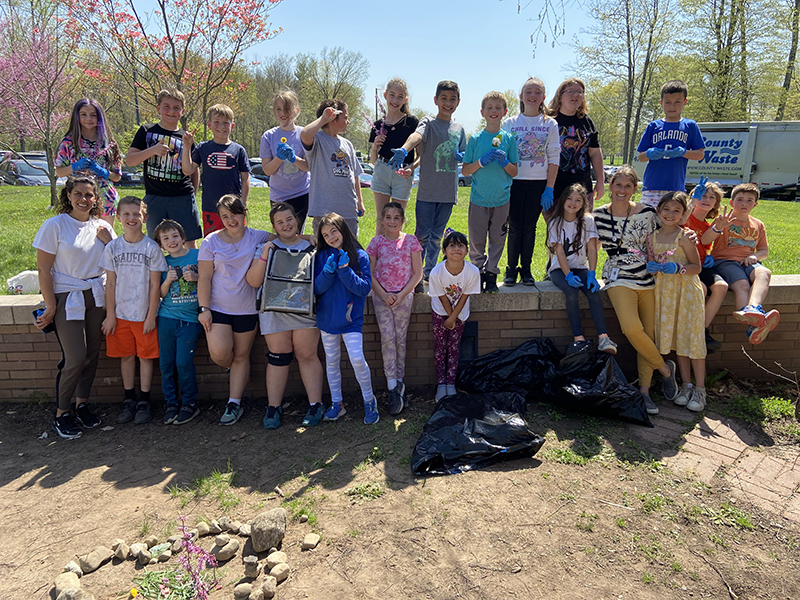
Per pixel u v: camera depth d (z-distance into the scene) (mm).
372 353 4797
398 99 4770
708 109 25719
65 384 4195
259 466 3762
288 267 4172
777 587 2639
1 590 2742
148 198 4957
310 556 2871
